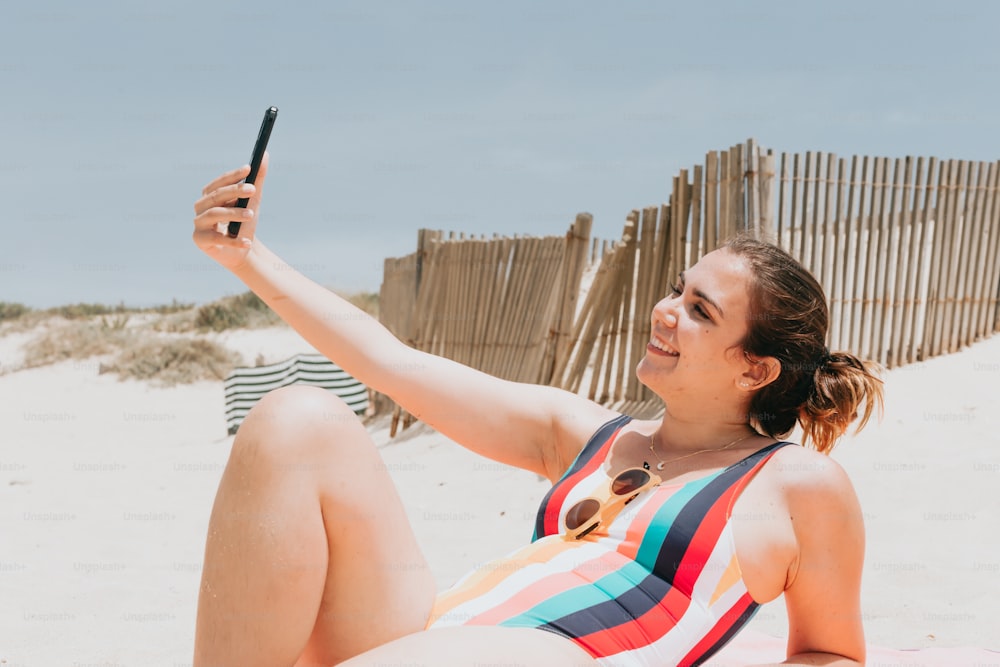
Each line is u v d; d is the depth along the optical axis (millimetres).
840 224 6945
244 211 2059
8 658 3348
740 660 2750
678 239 6793
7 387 16656
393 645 1627
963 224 7570
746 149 6277
